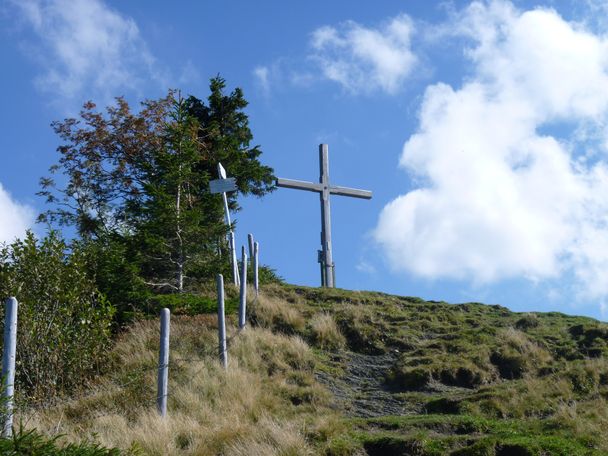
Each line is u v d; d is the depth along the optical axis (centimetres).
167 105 3177
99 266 2100
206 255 2372
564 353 1841
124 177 3105
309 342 1942
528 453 1185
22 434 851
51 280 1725
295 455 1200
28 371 1588
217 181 2397
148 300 2077
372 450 1263
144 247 2275
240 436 1245
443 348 1878
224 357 1639
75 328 1689
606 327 1936
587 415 1368
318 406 1513
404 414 1511
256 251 2295
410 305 2292
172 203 2312
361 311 2102
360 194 2722
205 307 2056
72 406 1439
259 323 2000
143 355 1689
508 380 1731
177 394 1456
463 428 1353
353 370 1806
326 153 2708
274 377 1644
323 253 2648
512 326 2047
